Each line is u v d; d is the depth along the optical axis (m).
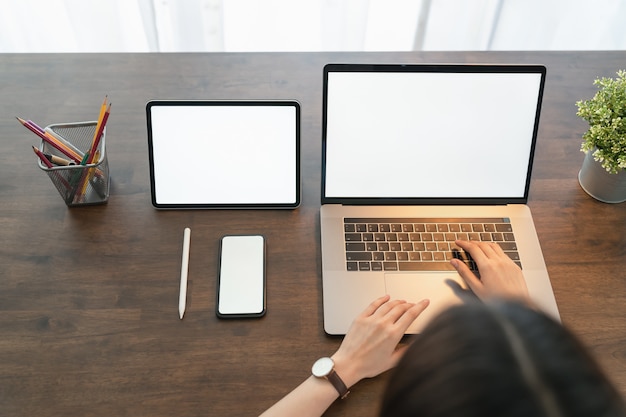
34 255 0.98
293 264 0.98
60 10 1.84
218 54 1.29
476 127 1.00
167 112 0.99
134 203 1.05
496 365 0.37
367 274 0.96
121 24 1.85
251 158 1.02
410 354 0.41
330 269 0.96
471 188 1.03
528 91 0.98
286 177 1.03
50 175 0.99
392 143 1.00
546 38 1.94
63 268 0.97
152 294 0.95
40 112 1.18
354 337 0.86
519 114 0.99
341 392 0.82
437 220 1.01
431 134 1.00
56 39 1.91
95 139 1.00
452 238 1.00
